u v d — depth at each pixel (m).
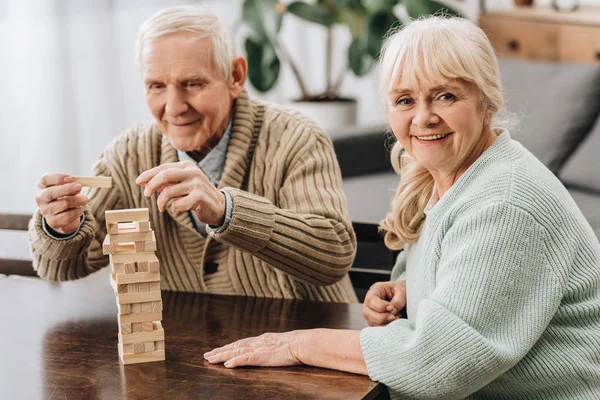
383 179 3.26
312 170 1.73
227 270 1.76
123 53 3.93
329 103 4.05
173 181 1.39
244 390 1.24
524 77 3.25
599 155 2.89
